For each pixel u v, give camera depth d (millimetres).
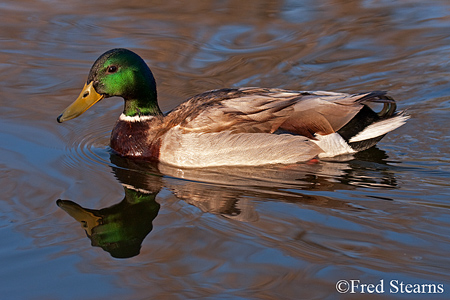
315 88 14438
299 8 18844
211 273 7945
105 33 17016
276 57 15914
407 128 12750
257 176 11031
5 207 9695
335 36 16891
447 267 8016
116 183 10750
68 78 14750
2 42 16375
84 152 12055
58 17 18094
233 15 18328
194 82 14664
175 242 8703
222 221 9289
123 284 7762
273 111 11562
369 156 11672
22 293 7586
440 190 10266
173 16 18281
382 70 15195
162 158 11664
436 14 18016
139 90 11953
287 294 7496
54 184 10586
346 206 9742
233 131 11328
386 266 8031
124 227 9219
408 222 9156
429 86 14461
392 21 17703
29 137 12320
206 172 11250
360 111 11758
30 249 8562
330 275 7855
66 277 7926
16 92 14094
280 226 9117
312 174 11070
